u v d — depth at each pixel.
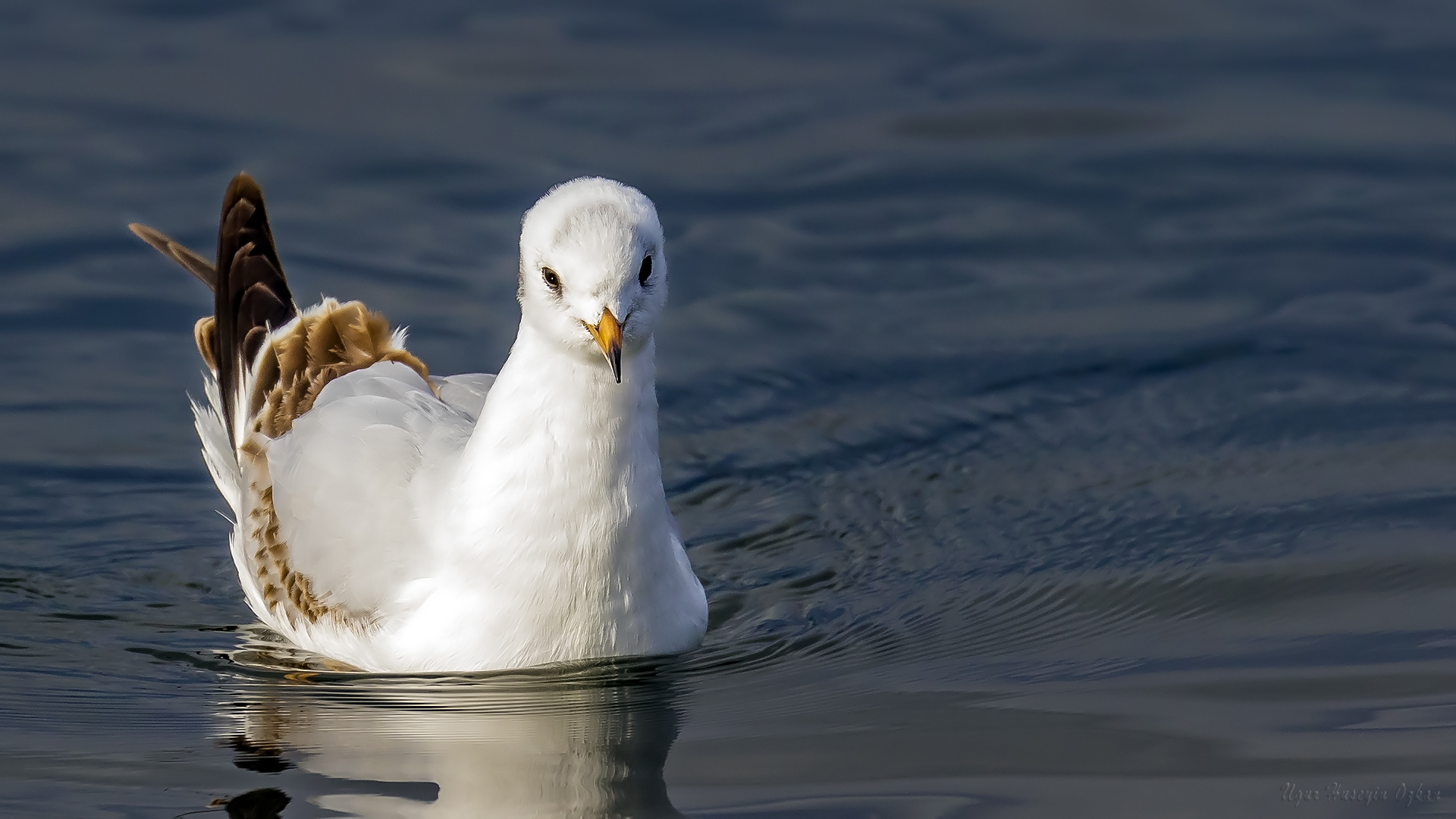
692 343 16.55
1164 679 11.16
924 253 17.95
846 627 12.33
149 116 19.50
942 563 13.29
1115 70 21.38
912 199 18.77
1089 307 17.12
